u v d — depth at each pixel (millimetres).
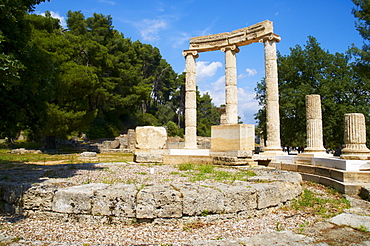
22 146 31672
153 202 5539
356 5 18844
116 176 8484
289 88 25984
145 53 61000
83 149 30938
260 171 9656
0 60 7133
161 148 13383
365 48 18531
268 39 16766
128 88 42531
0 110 10188
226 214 5875
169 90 73438
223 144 12930
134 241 4793
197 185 6531
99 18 44312
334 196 8453
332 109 23469
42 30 25422
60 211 5855
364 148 10531
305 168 11875
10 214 6316
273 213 6484
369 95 24688
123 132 45719
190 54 19844
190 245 4367
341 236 4910
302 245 4449
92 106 40469
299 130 25781
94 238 4941
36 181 7109
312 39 27031
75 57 30234
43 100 11844
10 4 9133
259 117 29922
